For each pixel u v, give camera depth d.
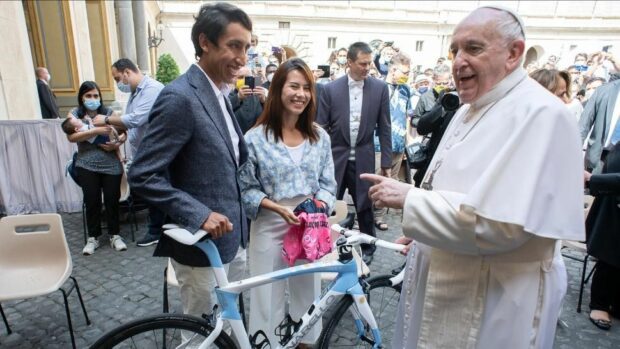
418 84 5.89
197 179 1.44
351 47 2.93
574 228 0.97
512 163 0.97
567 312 2.57
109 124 3.25
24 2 6.62
